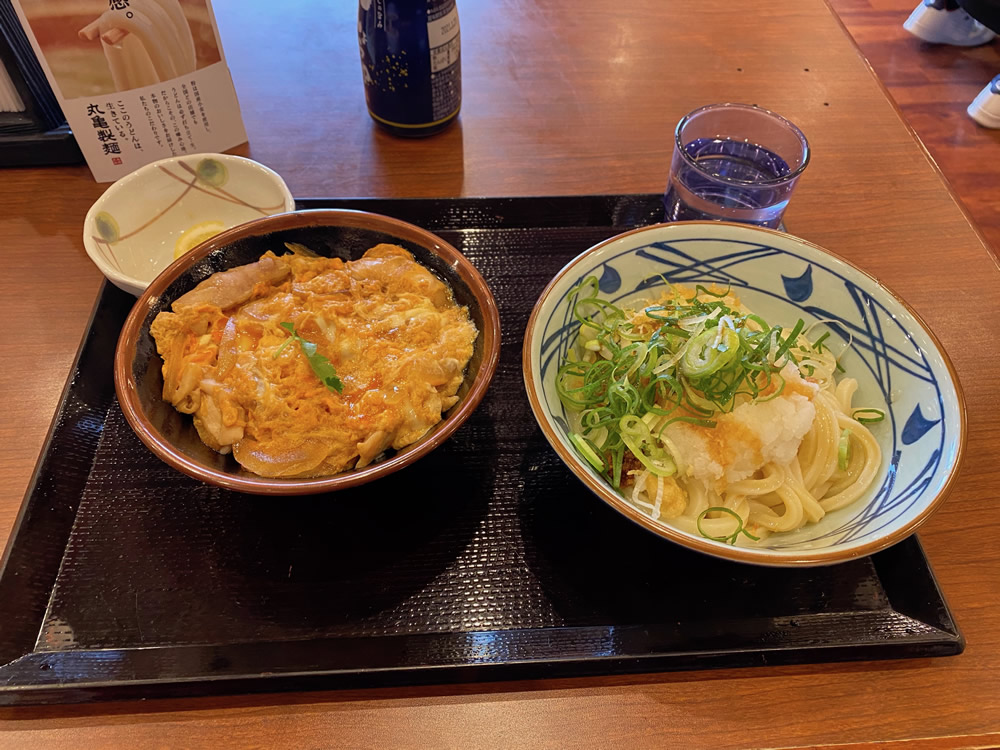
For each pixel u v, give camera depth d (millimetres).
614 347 350
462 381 346
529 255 442
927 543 338
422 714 286
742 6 634
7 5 405
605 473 338
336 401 326
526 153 502
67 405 358
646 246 369
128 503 335
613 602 315
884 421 348
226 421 322
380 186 475
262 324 347
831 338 373
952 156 821
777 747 283
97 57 414
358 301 360
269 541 327
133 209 419
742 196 428
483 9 618
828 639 304
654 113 537
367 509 337
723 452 321
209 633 302
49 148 461
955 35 935
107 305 398
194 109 460
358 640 302
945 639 304
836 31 616
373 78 476
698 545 266
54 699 284
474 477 351
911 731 289
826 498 340
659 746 282
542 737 282
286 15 600
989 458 366
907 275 443
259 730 281
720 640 303
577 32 603
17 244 434
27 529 320
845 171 502
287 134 505
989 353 407
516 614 311
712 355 319
